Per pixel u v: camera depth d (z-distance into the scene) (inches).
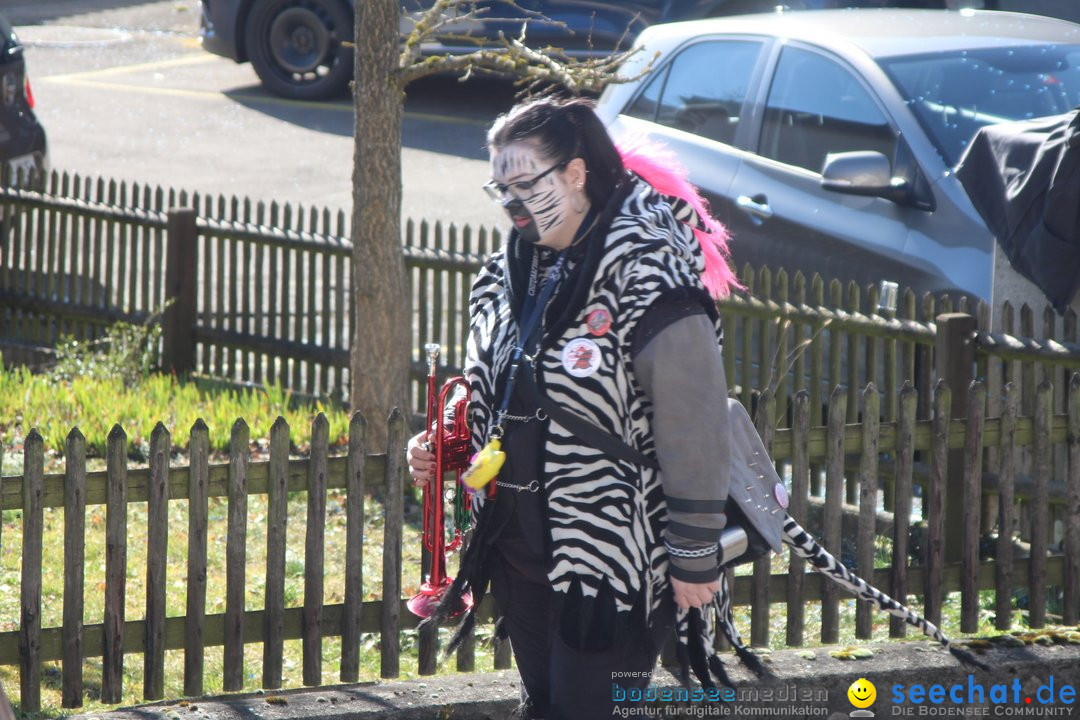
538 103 444.1
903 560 667.4
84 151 2082.9
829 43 1018.1
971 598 681.0
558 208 439.2
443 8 925.2
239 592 616.7
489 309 475.8
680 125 1103.6
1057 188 753.6
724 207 1030.4
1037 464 678.5
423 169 1952.5
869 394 649.0
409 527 886.4
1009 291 826.2
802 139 1005.2
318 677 633.6
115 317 1259.2
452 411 508.1
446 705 571.5
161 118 2287.2
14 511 880.9
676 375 422.6
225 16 2383.1
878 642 641.6
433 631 613.0
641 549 445.4
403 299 975.6
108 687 605.0
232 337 1190.3
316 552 626.2
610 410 436.1
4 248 1322.6
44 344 1310.3
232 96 2431.1
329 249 1128.2
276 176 1943.9
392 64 926.4
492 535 462.0
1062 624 700.7
